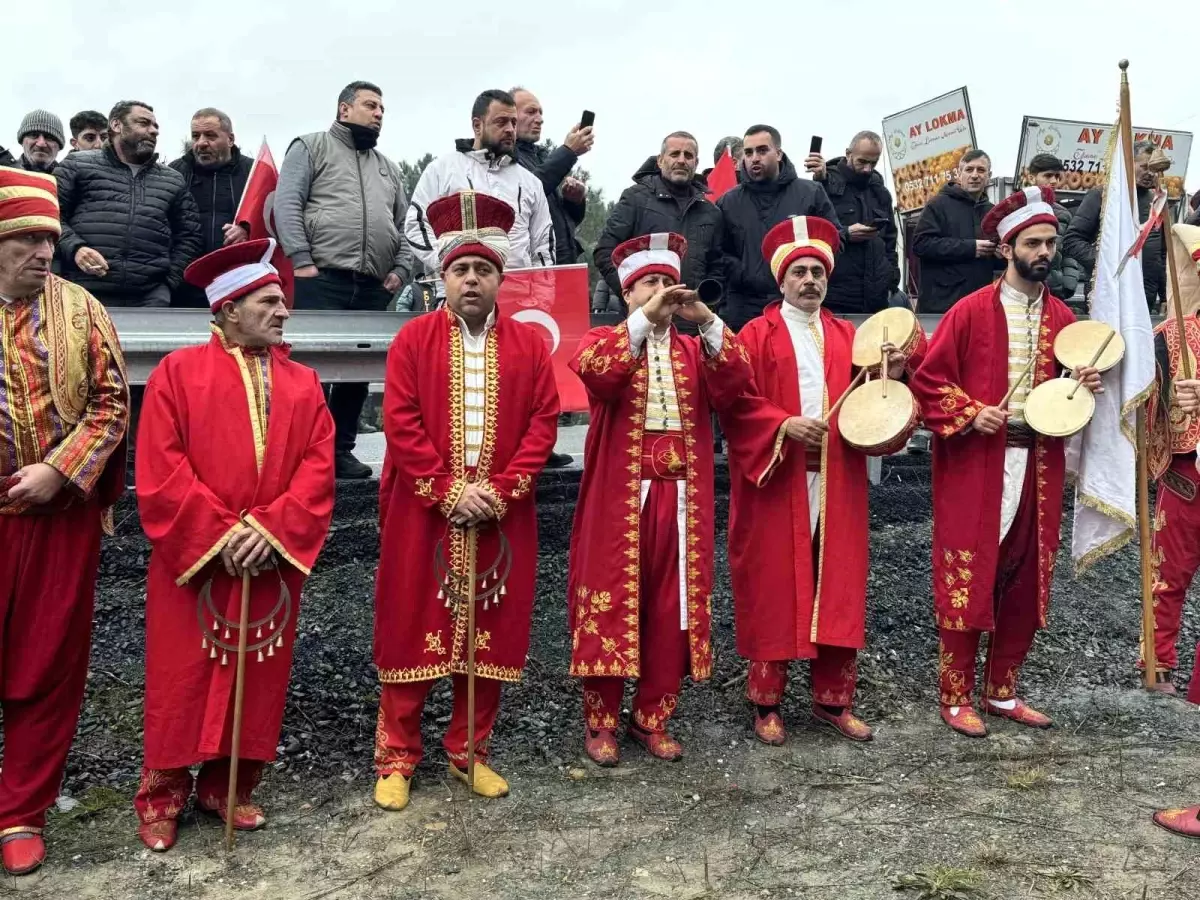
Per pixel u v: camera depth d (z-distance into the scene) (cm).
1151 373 444
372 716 425
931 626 541
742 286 638
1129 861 328
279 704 342
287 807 362
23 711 327
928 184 952
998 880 316
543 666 474
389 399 365
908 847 338
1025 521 439
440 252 368
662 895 309
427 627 367
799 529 420
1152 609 479
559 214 656
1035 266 430
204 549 322
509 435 374
